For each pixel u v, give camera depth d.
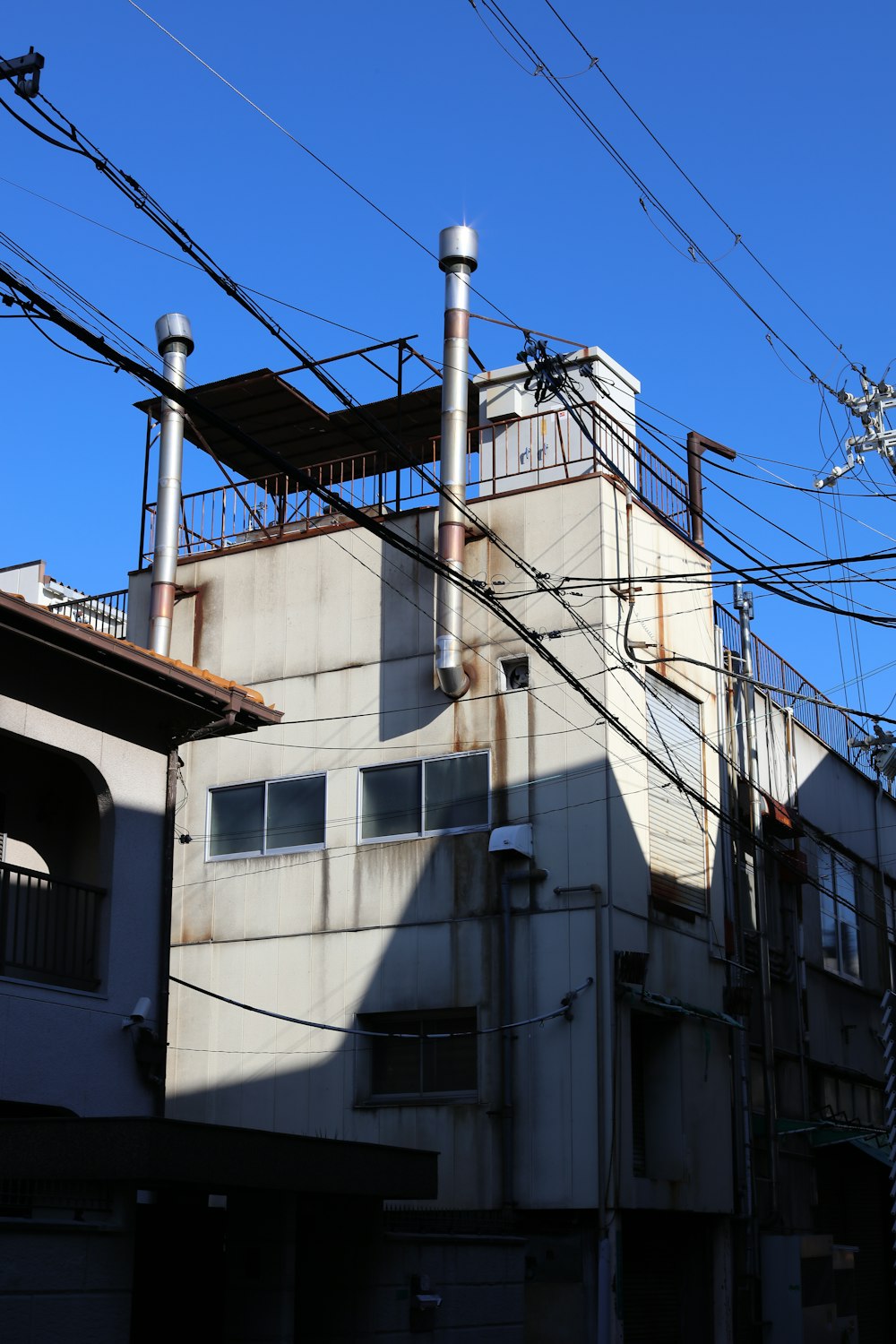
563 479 23.77
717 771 25.53
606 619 22.44
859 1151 28.17
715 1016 23.00
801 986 27.95
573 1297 20.00
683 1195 21.86
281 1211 13.87
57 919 15.30
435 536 24.06
